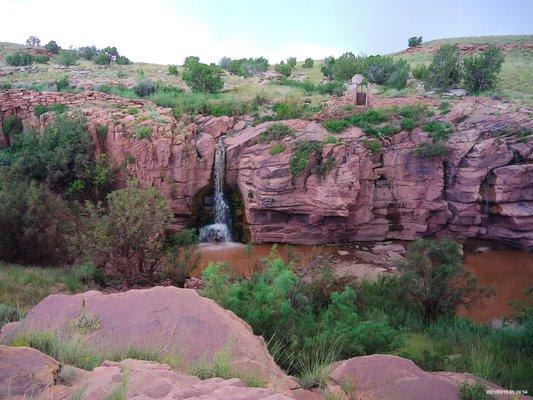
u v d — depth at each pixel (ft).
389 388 15.53
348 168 78.84
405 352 27.48
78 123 85.71
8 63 185.88
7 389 10.53
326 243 83.51
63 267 54.70
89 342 16.22
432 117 91.81
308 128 86.69
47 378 11.29
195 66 126.72
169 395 10.93
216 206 88.43
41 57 190.80
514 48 188.96
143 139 82.48
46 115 92.73
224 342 17.29
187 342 17.21
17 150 94.68
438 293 43.24
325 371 16.94
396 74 138.21
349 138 84.02
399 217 84.28
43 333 16.05
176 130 86.63
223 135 94.12
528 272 69.87
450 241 47.29
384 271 69.67
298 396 14.93
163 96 115.14
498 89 124.06
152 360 15.28
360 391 15.42
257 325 27.30
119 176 82.79
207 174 87.04
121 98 105.70
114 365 13.51
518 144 80.23
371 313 39.58
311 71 184.75
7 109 99.19
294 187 80.12
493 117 87.45
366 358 17.47
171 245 60.90
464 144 81.20
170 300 20.04
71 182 83.25
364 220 83.41
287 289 33.47
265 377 15.55
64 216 63.00
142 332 17.72
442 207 81.92
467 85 125.59
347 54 162.81
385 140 84.23
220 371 14.65
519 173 76.79
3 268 48.26
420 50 217.77
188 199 86.07
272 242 83.87
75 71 162.20
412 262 45.32
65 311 19.45
